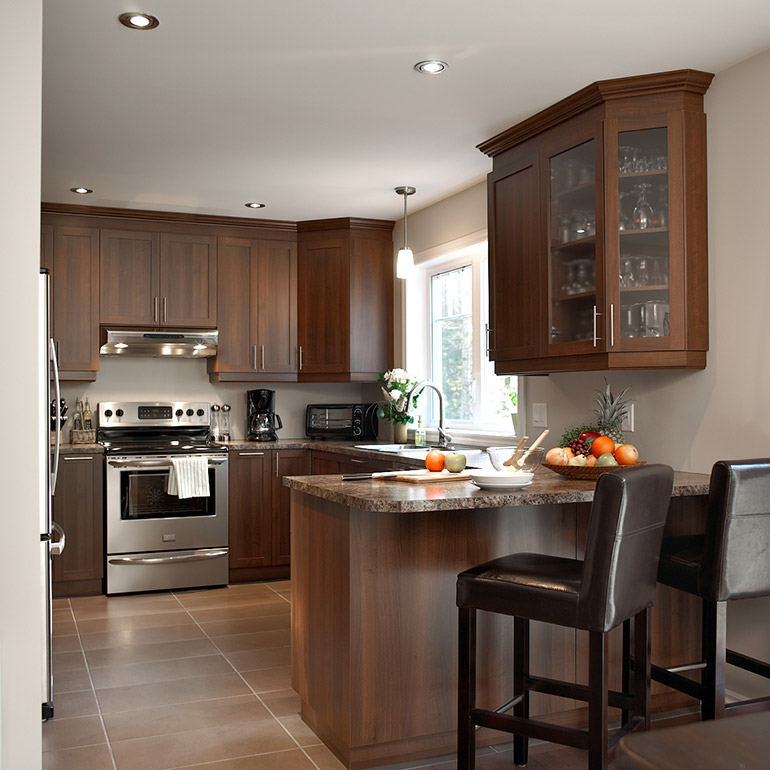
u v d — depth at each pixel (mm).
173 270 5484
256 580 5480
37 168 2092
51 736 2887
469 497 2434
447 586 2719
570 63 3051
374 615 2611
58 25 2709
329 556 2760
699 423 3223
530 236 3662
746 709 2559
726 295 3105
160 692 3336
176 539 5203
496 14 2658
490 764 2684
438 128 3768
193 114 3574
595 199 3252
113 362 5711
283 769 2621
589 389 3834
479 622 2766
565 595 2152
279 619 4477
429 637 2686
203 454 5258
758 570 2492
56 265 5211
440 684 2699
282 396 6156
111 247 5340
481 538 2773
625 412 3459
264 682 3457
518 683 2631
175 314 5484
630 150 3207
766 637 2988
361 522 2598
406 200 5105
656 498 2260
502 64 3055
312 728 2959
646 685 2398
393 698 2631
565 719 2916
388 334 5754
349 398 6332
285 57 2982
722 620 2504
